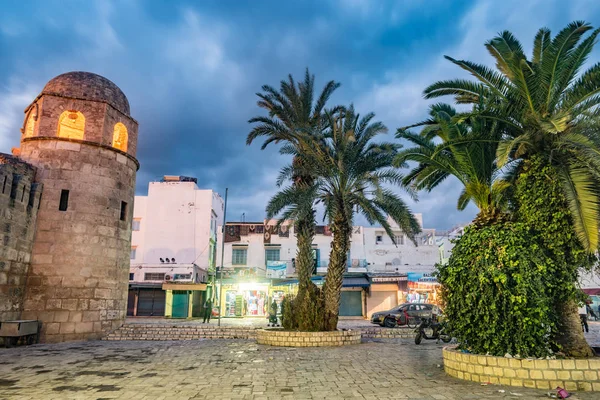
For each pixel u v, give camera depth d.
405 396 7.23
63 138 17.97
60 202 17.61
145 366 10.58
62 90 18.97
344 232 16.59
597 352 9.45
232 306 35.94
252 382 8.51
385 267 37.91
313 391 7.67
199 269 37.91
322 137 16.77
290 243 38.69
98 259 18.00
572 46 9.06
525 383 7.86
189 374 9.43
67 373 9.55
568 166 9.09
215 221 42.28
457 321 9.30
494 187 10.59
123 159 19.72
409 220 16.16
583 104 9.48
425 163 11.78
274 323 24.59
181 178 41.62
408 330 19.53
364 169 16.34
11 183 15.58
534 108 9.44
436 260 38.44
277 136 18.64
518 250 8.59
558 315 9.12
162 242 38.44
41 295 16.44
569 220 8.86
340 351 13.70
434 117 11.30
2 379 8.81
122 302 19.20
